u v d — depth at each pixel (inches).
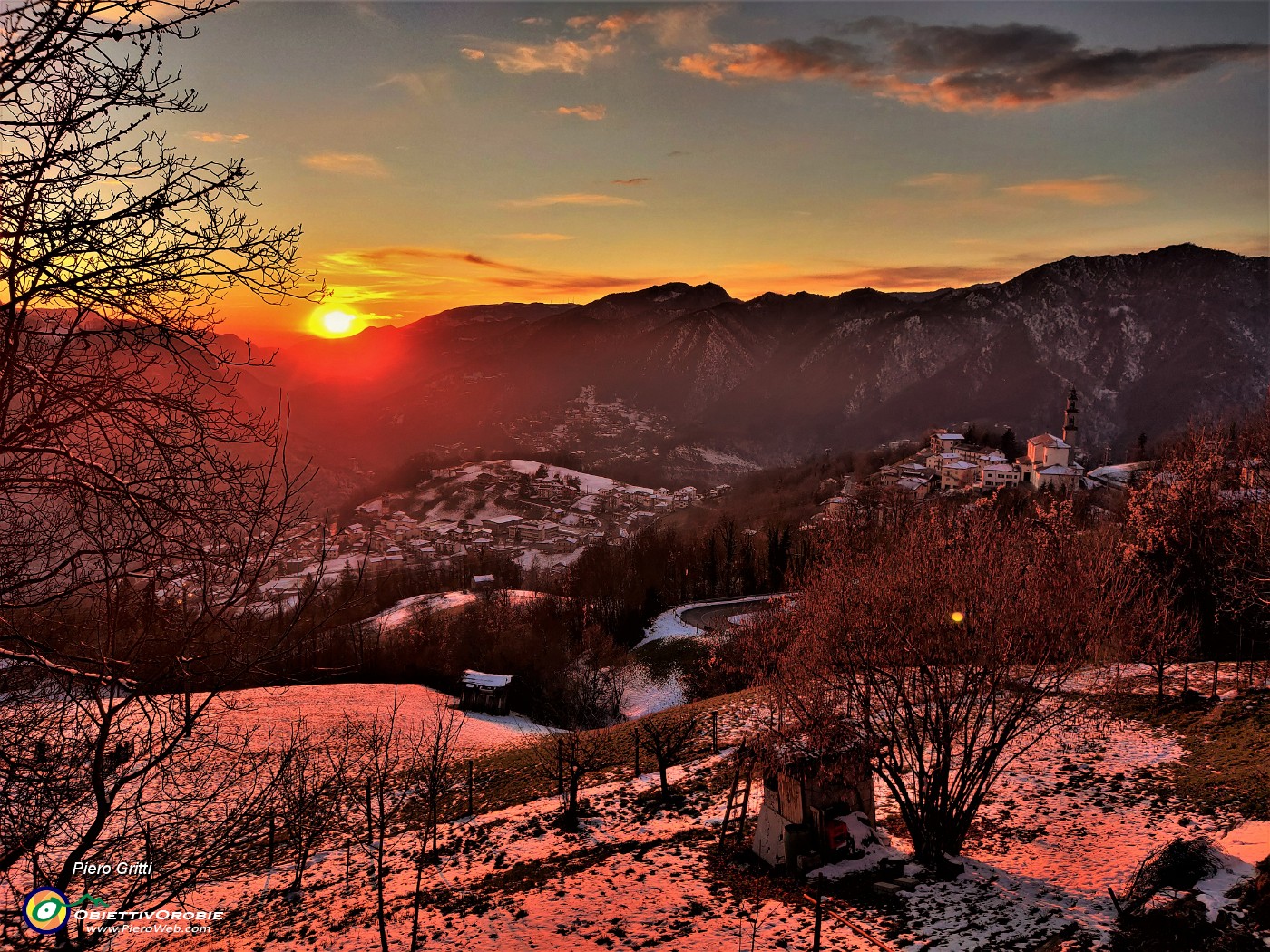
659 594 4463.6
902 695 952.3
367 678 3415.4
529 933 865.5
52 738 268.7
